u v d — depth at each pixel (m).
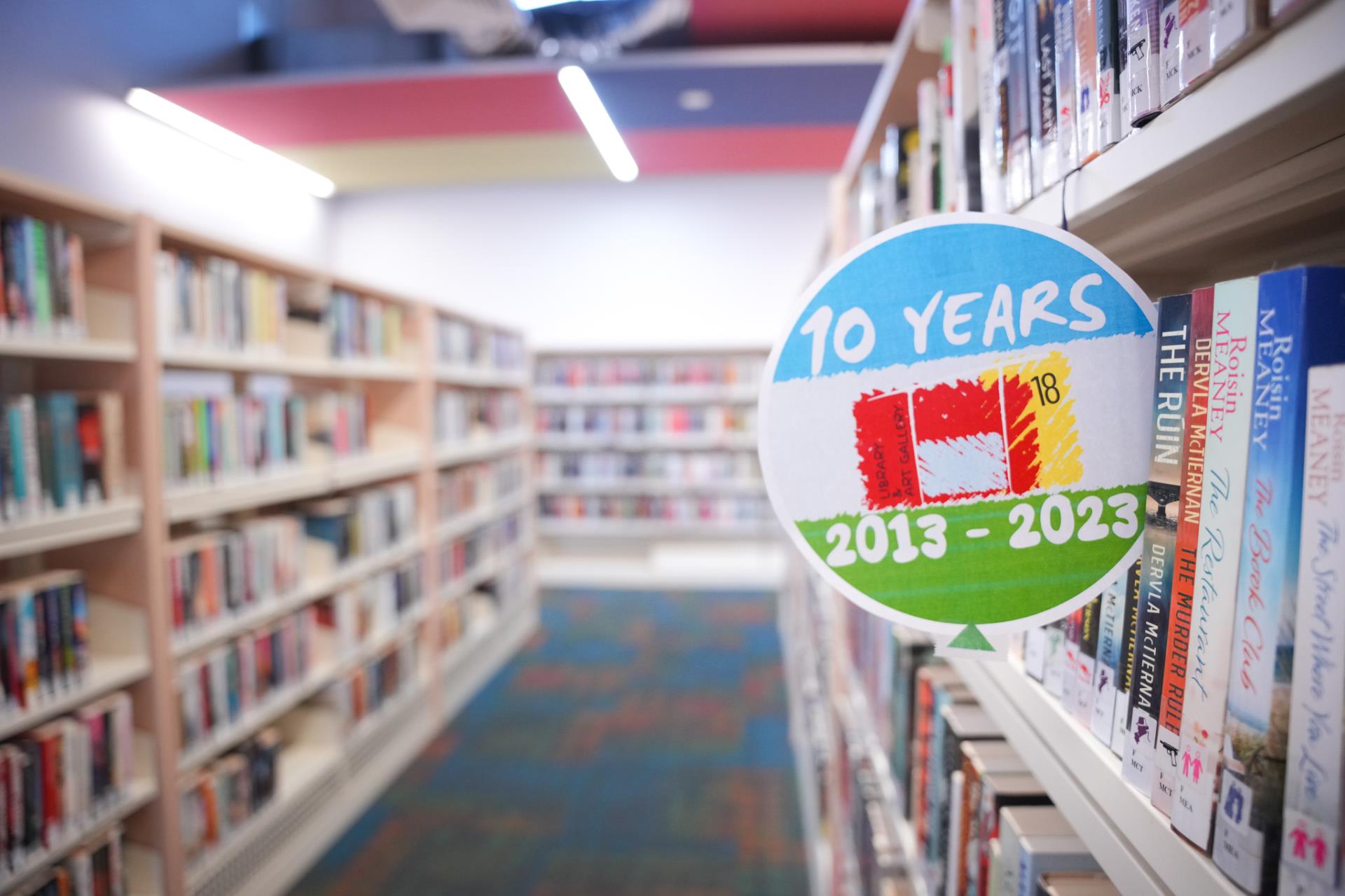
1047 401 0.56
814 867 2.58
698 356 7.15
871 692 1.65
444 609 4.15
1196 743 0.48
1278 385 0.42
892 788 1.39
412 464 3.76
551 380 6.99
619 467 7.05
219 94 4.12
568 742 3.77
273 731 2.75
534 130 4.65
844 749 2.03
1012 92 0.72
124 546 2.13
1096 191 0.56
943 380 0.58
